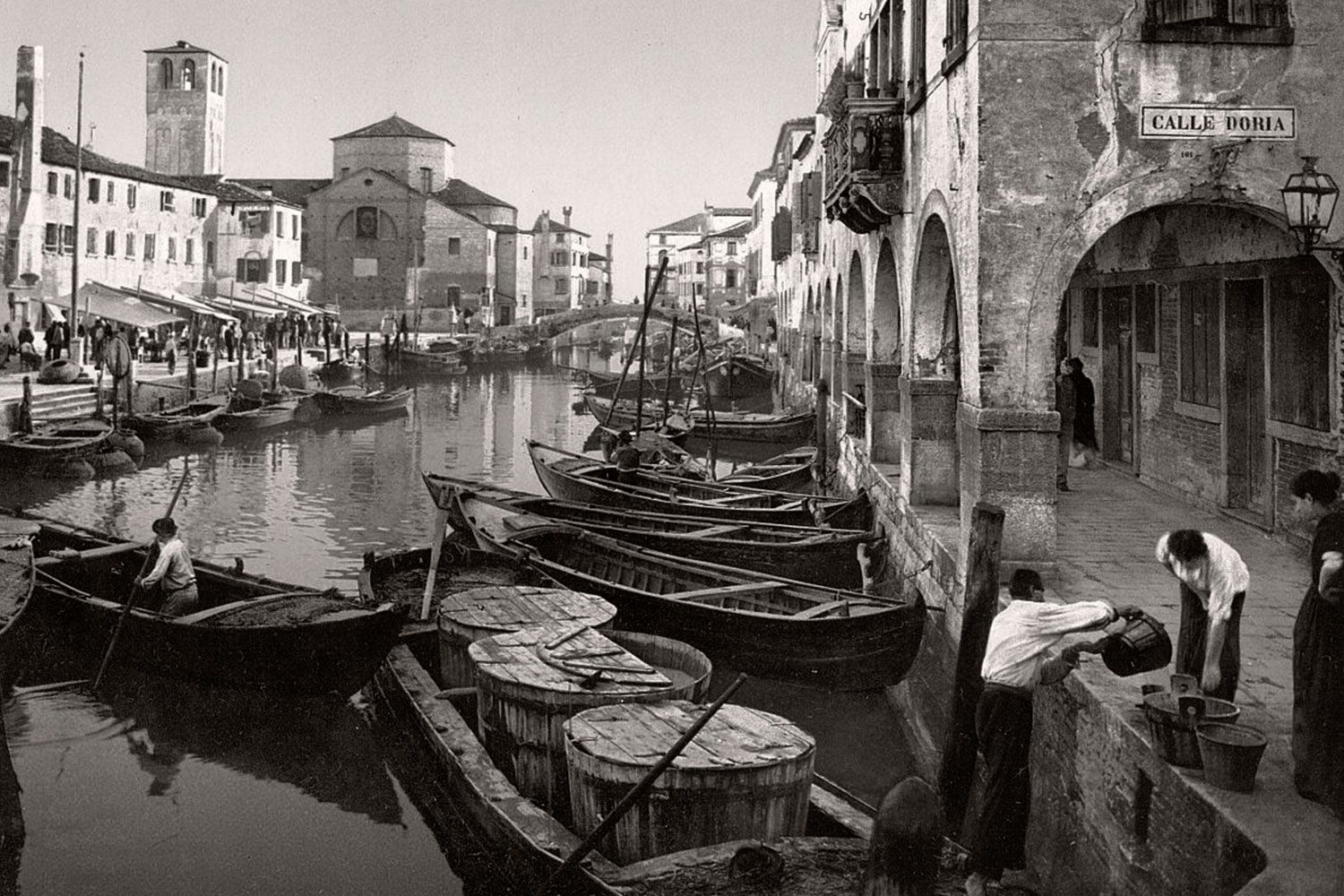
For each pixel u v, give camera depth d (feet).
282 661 36.81
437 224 269.64
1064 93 34.55
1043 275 34.88
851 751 35.04
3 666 42.09
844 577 50.49
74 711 39.40
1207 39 33.99
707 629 39.52
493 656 31.53
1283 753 21.06
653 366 216.13
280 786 33.91
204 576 45.73
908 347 50.16
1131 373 59.00
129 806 32.30
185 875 28.25
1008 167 34.83
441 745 30.76
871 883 13.66
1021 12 34.45
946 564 39.14
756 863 22.02
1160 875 20.22
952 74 39.40
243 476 92.58
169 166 274.57
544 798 29.09
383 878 28.40
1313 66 34.09
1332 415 36.04
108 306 143.33
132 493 82.99
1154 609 32.45
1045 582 35.19
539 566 44.83
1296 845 16.88
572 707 28.55
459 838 29.17
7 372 119.03
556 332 263.90
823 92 111.34
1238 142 34.22
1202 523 44.83
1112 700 23.26
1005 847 22.18
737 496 65.92
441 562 47.70
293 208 234.58
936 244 46.19
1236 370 44.83
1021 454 34.96
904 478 50.34
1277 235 37.01
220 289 212.64
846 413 75.66
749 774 23.82
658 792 23.81
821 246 102.37
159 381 122.01
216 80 279.28
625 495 64.90
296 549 66.28
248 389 130.31
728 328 255.29
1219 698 21.76
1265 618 30.96
